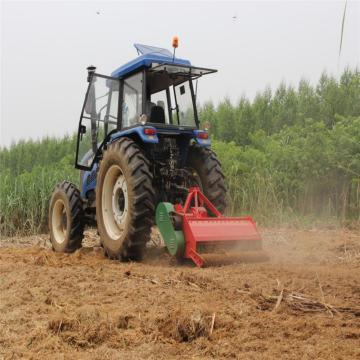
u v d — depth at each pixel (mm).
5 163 23406
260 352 2477
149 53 6141
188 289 3840
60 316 2910
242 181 10289
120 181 5859
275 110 14516
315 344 2557
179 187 5891
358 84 12930
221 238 4973
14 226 10859
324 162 9555
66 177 11445
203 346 2574
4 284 4141
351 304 3285
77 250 6367
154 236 7797
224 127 14867
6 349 2602
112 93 6527
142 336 2732
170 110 6359
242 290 3699
